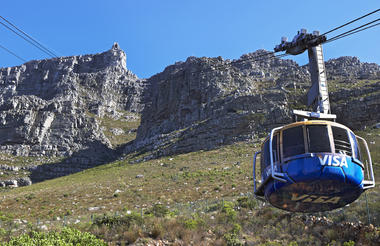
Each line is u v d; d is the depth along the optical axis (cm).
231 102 11281
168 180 6575
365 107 8669
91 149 16300
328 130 1221
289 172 1190
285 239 2342
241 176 5984
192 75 14562
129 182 6931
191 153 9850
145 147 12912
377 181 3234
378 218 2241
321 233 2344
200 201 4516
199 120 12350
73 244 2005
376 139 5844
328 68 15588
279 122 9669
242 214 2994
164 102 15988
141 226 2564
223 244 2273
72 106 18812
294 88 11519
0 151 16025
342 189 1203
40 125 17300
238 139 9781
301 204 1330
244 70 17100
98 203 5216
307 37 1563
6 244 1866
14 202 5794
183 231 2442
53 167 14338
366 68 15075
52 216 4506
